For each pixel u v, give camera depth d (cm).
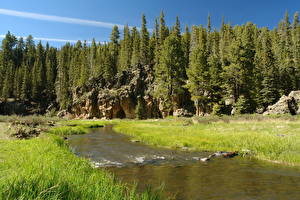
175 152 2102
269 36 10844
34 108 11069
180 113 7694
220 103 6475
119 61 11112
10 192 444
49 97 11856
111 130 4575
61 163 1012
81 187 575
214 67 6731
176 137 2744
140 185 1139
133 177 1293
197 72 6756
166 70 7669
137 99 9650
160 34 10831
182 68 8175
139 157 1877
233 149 2112
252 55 6519
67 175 677
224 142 2355
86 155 1945
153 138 2803
